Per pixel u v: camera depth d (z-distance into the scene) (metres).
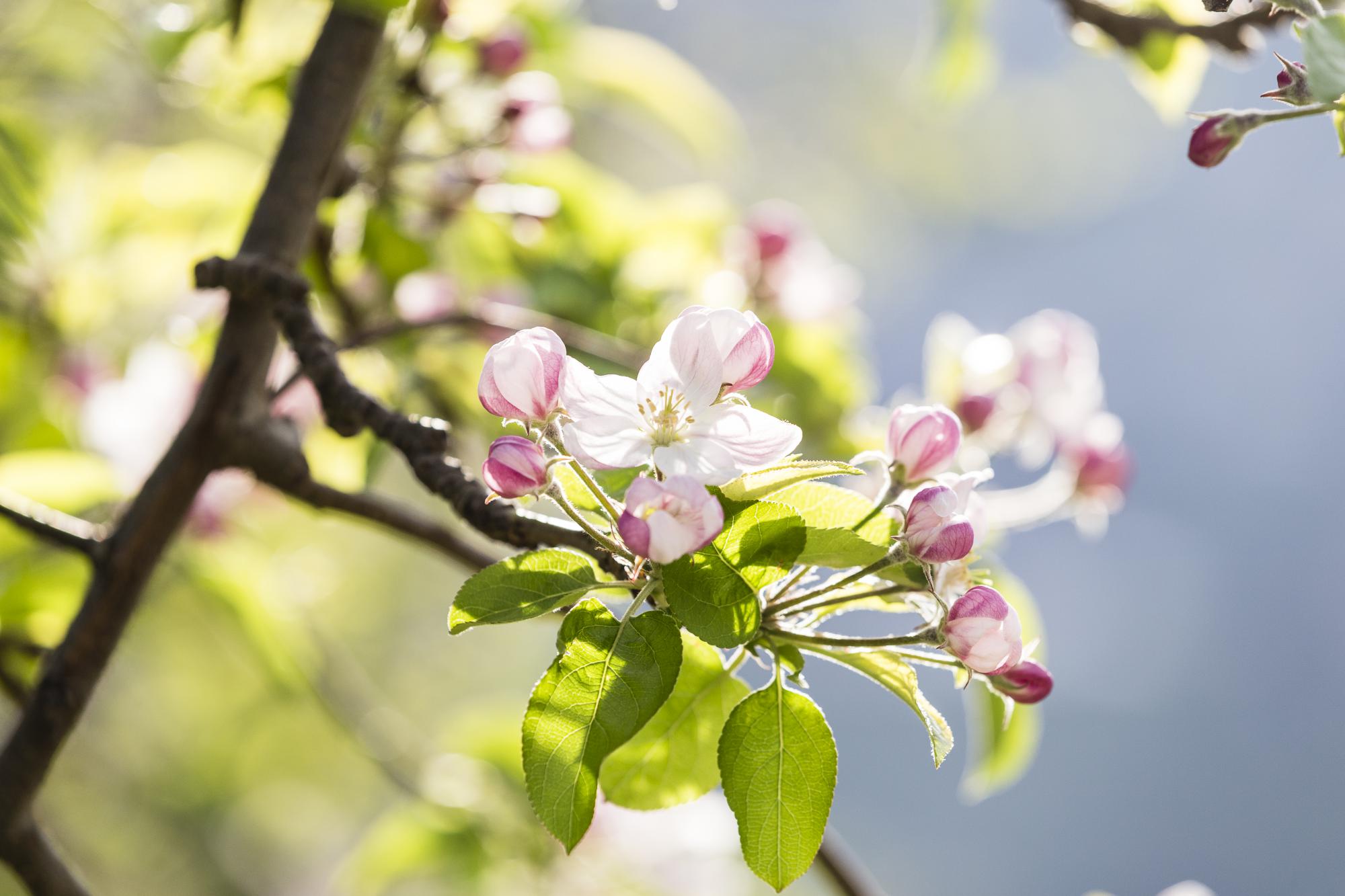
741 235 1.45
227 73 1.23
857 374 1.49
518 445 0.97
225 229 1.39
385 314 1.26
